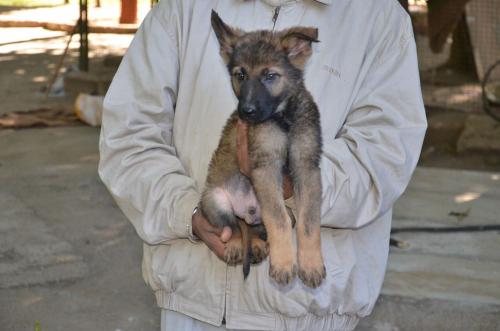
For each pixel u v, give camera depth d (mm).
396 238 7711
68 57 18422
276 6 3711
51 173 10000
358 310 3771
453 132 11633
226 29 3637
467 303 6410
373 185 3592
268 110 3494
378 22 3742
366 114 3686
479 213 8523
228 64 3652
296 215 3570
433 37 12836
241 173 3613
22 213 8555
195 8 3785
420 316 6230
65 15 24578
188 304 3805
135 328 6277
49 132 12055
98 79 14445
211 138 3695
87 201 9000
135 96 3824
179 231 3605
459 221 8250
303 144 3494
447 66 14359
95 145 11367
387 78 3713
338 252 3678
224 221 3545
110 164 3812
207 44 3732
